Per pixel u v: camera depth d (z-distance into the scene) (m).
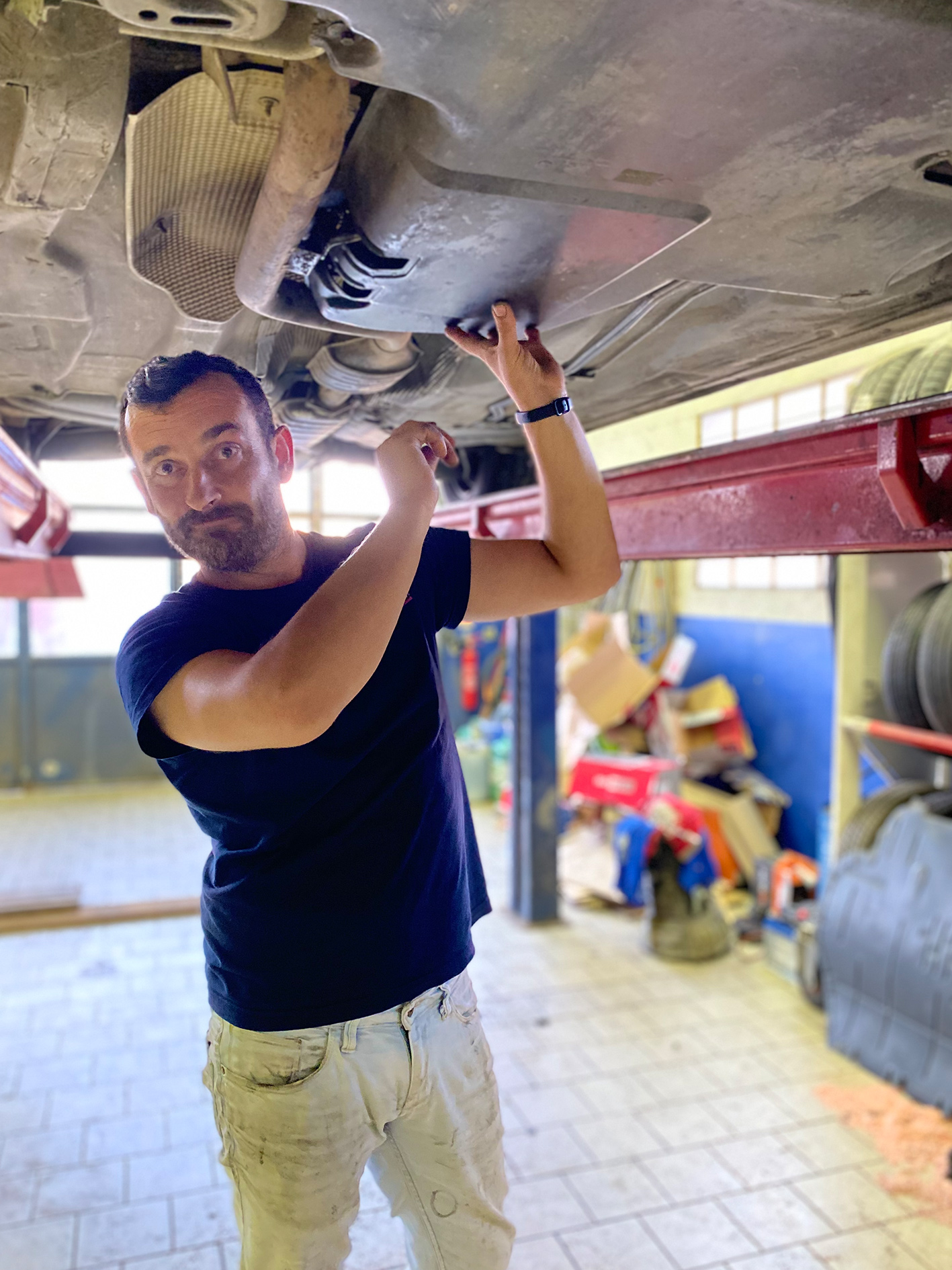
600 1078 3.79
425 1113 1.19
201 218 1.13
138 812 7.91
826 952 4.02
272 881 1.08
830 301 1.34
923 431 1.20
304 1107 1.10
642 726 6.82
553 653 5.33
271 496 1.10
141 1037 4.10
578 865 6.07
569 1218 2.98
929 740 3.77
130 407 1.06
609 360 1.73
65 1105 3.57
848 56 0.70
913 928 3.61
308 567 1.17
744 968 4.81
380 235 0.99
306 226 1.04
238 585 1.13
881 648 4.25
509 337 1.19
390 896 1.11
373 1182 3.16
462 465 2.82
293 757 1.05
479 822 7.81
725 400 2.14
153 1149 3.30
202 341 1.54
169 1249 2.83
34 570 3.25
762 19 0.66
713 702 6.79
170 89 0.98
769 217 0.95
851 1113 3.50
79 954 5.01
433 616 1.22
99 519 6.61
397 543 0.95
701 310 1.47
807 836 6.26
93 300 1.42
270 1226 1.14
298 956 1.09
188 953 5.03
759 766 6.77
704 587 7.47
